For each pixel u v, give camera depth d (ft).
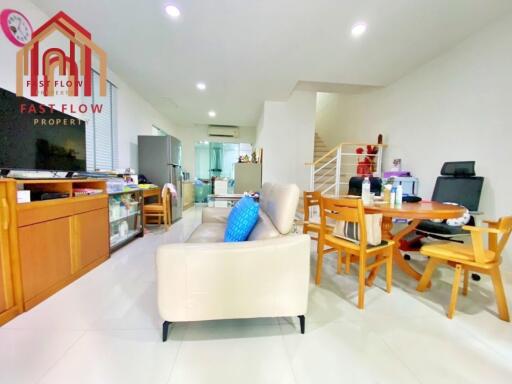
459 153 9.18
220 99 15.40
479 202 8.36
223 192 15.21
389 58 10.12
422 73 10.80
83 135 8.05
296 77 11.92
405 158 11.94
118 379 3.36
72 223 6.35
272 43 8.86
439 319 4.95
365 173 13.58
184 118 20.52
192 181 23.16
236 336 4.34
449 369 3.64
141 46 9.06
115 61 10.27
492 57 7.95
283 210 4.92
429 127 10.53
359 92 15.76
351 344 4.17
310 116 16.58
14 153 5.59
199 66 10.72
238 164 16.76
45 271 5.46
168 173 14.35
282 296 4.22
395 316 5.04
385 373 3.55
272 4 6.86
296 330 4.55
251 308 4.16
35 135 6.14
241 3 6.81
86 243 6.96
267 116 16.24
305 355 3.90
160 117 18.49
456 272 5.04
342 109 18.47
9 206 4.63
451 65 9.41
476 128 8.54
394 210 5.46
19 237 4.82
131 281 6.45
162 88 13.46
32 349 3.89
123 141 12.64
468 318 4.99
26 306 4.95
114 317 4.81
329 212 6.39
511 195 7.52
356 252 5.65
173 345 4.07
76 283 6.30
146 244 10.03
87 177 7.70
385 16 7.41
